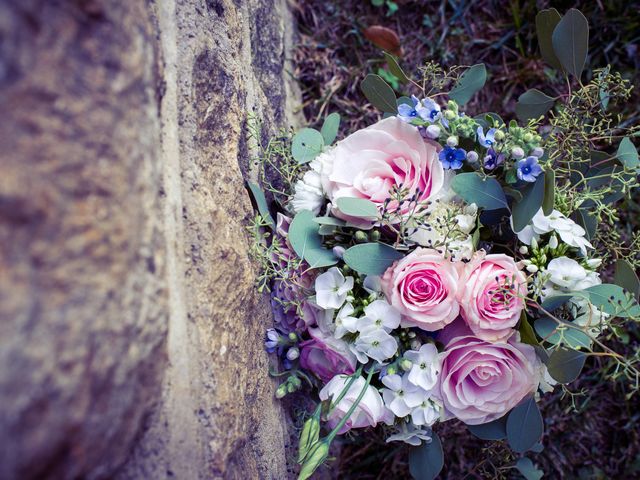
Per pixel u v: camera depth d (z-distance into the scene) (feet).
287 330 1.69
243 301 1.44
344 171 1.61
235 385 1.32
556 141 1.84
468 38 2.61
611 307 1.58
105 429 0.89
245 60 1.68
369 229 1.60
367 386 1.57
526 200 1.57
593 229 1.75
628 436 2.47
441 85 1.89
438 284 1.50
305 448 1.48
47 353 0.79
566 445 2.47
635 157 1.76
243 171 1.62
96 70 0.91
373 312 1.56
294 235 1.61
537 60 2.60
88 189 0.89
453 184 1.55
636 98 2.56
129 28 0.99
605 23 2.56
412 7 2.61
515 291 1.50
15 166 0.79
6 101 0.79
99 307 0.88
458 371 1.60
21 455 0.76
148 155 1.04
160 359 1.04
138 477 1.03
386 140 1.61
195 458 1.15
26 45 0.81
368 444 2.35
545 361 1.57
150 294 1.01
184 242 1.22
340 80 2.56
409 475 2.36
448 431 2.38
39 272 0.80
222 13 1.52
